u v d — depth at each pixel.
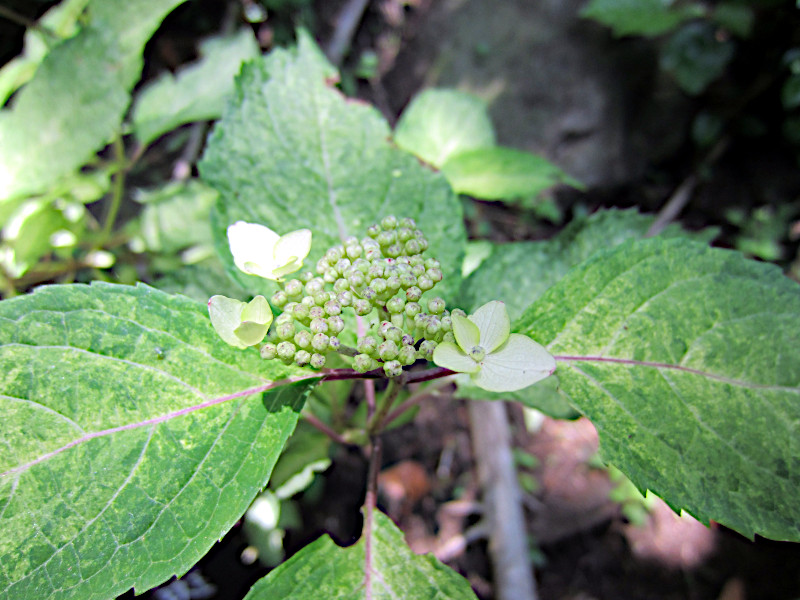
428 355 0.13
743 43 0.49
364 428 0.20
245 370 0.14
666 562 0.34
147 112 0.25
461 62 0.49
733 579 0.34
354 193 0.18
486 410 0.34
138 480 0.12
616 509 0.35
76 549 0.12
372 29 0.49
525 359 0.13
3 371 0.12
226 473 0.13
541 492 0.36
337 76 0.18
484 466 0.33
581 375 0.14
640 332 0.14
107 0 0.19
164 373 0.13
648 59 0.49
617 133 0.50
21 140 0.20
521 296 0.20
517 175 0.25
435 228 0.18
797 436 0.13
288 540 0.28
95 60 0.19
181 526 0.12
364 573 0.15
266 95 0.18
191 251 0.28
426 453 0.35
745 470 0.13
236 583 0.25
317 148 0.18
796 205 0.50
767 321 0.14
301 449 0.21
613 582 0.33
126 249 0.27
